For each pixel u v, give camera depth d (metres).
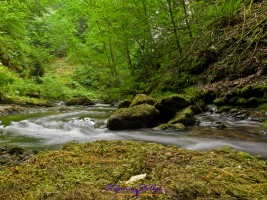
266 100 7.05
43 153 3.01
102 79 14.31
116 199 1.76
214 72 9.17
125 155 2.81
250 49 8.70
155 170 2.31
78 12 14.38
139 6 11.21
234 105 7.69
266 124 5.35
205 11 7.63
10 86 13.20
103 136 5.80
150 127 6.62
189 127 6.37
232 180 2.05
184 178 2.04
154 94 10.51
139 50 12.80
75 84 20.12
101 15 12.16
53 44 16.98
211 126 6.34
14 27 17.61
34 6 28.25
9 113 9.97
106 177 2.24
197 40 7.99
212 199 1.73
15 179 2.30
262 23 6.16
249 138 4.96
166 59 11.30
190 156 2.71
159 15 11.23
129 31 11.46
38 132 6.46
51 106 12.98
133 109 6.78
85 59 14.91
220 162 2.48
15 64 18.58
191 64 10.15
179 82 10.14
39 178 2.27
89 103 14.27
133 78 12.62
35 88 15.79
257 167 2.43
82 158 2.74
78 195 1.85
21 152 3.96
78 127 7.04
